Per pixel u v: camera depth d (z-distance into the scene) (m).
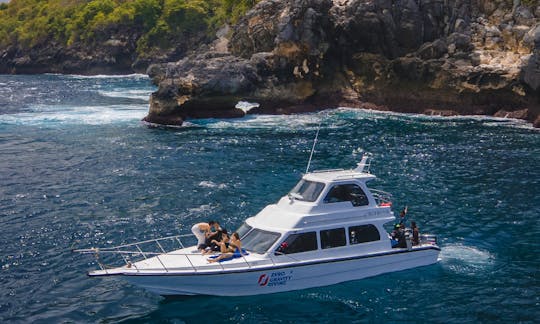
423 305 19.30
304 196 20.61
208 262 19.25
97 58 174.50
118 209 30.12
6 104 77.25
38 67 183.75
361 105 69.50
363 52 71.00
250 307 18.92
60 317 18.77
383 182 35.62
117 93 95.94
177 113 60.47
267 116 65.00
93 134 53.12
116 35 177.00
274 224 20.22
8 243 25.31
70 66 177.75
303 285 20.00
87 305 19.58
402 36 71.06
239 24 79.25
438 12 71.00
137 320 18.38
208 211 29.58
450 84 63.69
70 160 42.09
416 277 21.28
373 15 69.50
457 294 20.08
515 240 25.61
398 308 19.08
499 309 19.11
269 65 68.56
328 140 49.72
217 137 51.56
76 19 193.25
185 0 183.25
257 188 34.03
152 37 171.38
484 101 62.78
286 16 69.19
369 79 70.00
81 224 27.77
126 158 42.62
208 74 62.28
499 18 68.38
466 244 25.05
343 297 19.64
